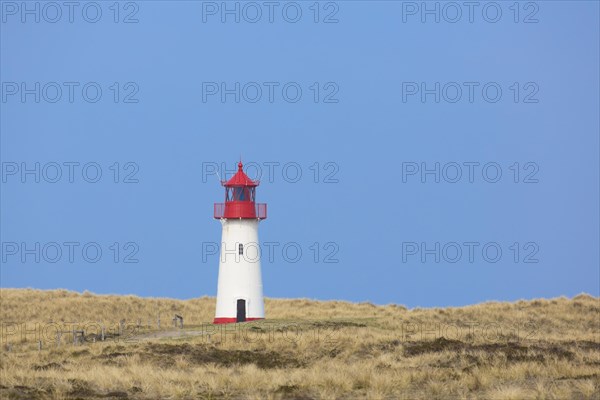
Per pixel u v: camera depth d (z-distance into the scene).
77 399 150.25
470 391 158.12
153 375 167.38
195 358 192.88
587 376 170.25
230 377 167.12
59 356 198.00
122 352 198.25
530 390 154.62
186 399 152.50
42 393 153.38
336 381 160.75
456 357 190.00
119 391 156.88
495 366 179.00
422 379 167.38
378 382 159.88
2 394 150.88
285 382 163.25
